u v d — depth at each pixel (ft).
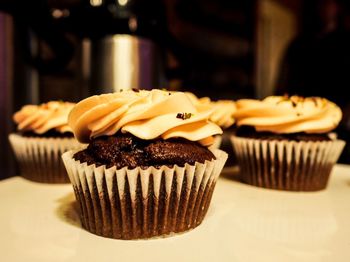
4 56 0.81
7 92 0.82
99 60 0.91
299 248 0.38
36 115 0.65
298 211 0.51
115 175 0.40
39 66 0.89
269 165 0.62
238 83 1.48
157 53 0.98
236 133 0.70
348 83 1.30
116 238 0.41
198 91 1.28
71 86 1.01
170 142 0.42
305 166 0.61
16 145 0.67
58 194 0.58
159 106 0.42
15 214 0.48
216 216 0.48
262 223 0.46
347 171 0.76
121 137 0.42
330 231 0.43
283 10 1.77
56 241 0.40
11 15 0.83
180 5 1.18
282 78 1.49
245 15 1.48
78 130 0.46
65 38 0.88
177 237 0.41
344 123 1.06
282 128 0.62
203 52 1.29
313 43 1.43
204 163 0.42
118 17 0.92
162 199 0.41
